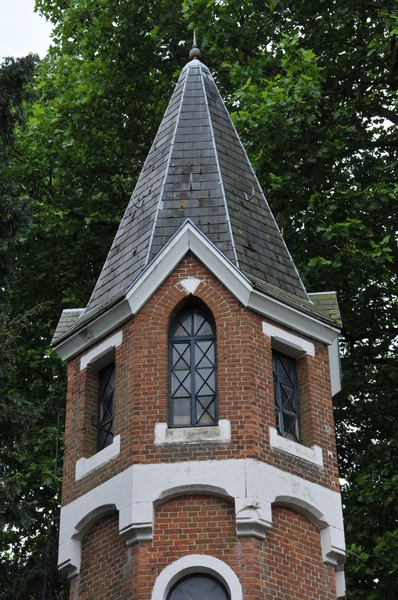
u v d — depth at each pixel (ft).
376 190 99.96
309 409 71.72
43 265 111.34
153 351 70.49
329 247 100.27
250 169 85.15
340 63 111.34
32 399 106.73
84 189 116.47
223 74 120.06
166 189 80.69
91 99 118.93
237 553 63.87
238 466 65.77
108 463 68.49
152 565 63.93
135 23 121.29
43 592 82.48
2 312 80.74
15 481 73.20
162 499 65.62
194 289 72.23
